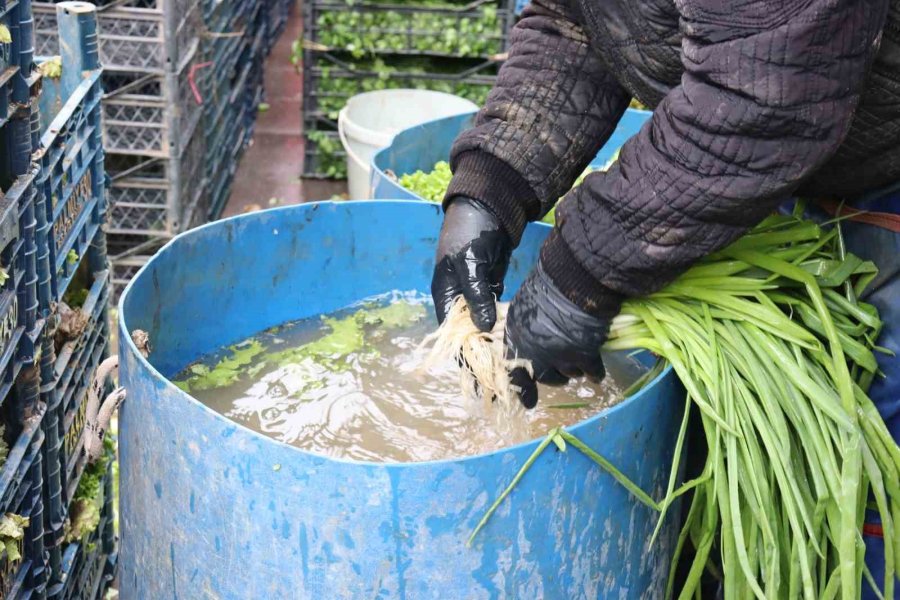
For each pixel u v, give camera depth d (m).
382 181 3.11
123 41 4.06
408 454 2.19
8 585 1.98
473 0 5.35
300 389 2.41
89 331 2.45
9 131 1.92
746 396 1.93
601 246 1.88
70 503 2.38
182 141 4.27
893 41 1.76
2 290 1.88
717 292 2.06
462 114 3.84
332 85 5.56
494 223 2.08
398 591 1.67
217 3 4.96
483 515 1.65
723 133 1.69
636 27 1.88
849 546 1.81
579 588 1.84
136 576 1.97
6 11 1.82
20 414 2.01
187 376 2.41
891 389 2.05
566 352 2.00
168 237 4.34
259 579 1.71
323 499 1.61
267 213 2.50
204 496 1.71
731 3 1.64
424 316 2.72
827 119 1.66
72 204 2.36
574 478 1.73
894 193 2.02
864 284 2.09
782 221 2.17
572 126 2.13
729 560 1.86
